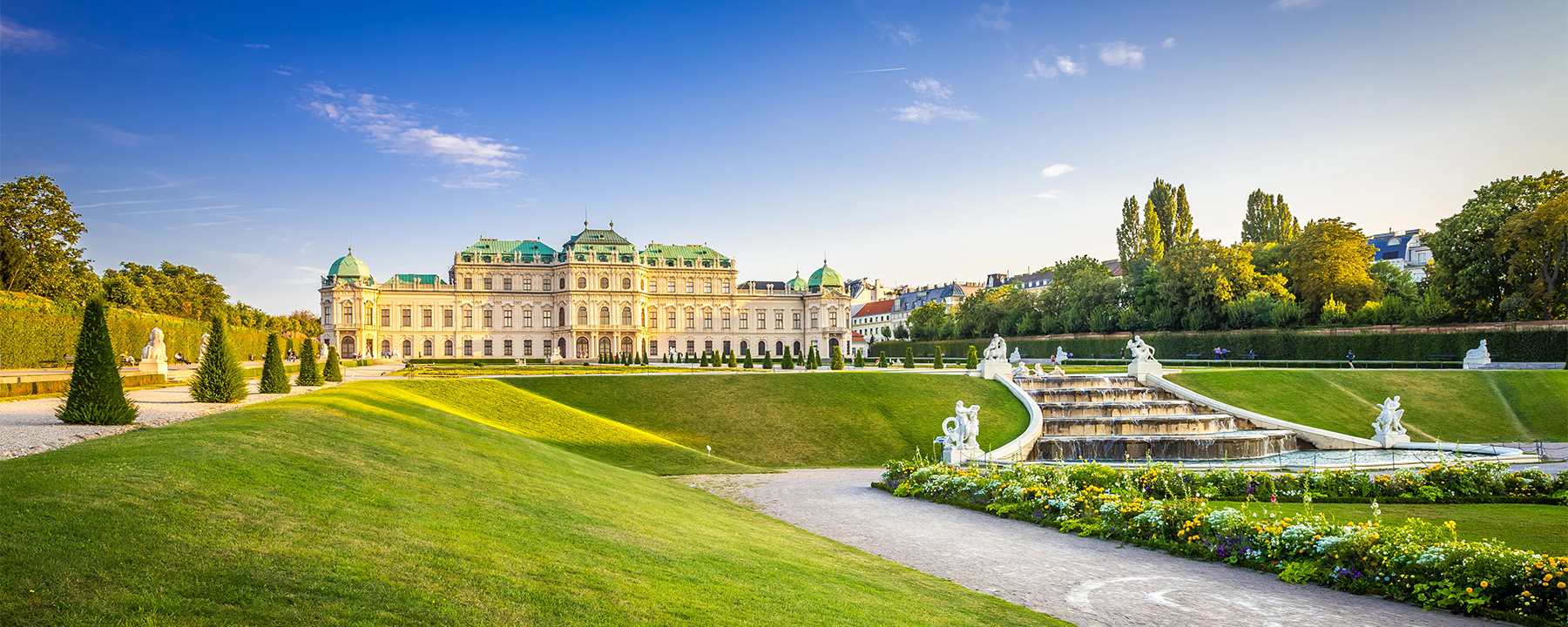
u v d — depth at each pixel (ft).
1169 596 52.60
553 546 46.14
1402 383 206.90
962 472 98.63
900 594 48.67
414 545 40.78
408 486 55.47
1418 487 90.02
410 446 75.51
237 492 44.29
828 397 190.80
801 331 560.20
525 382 193.98
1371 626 45.70
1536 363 230.27
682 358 493.36
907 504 92.48
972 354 240.53
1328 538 56.39
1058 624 45.34
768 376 205.98
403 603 32.96
